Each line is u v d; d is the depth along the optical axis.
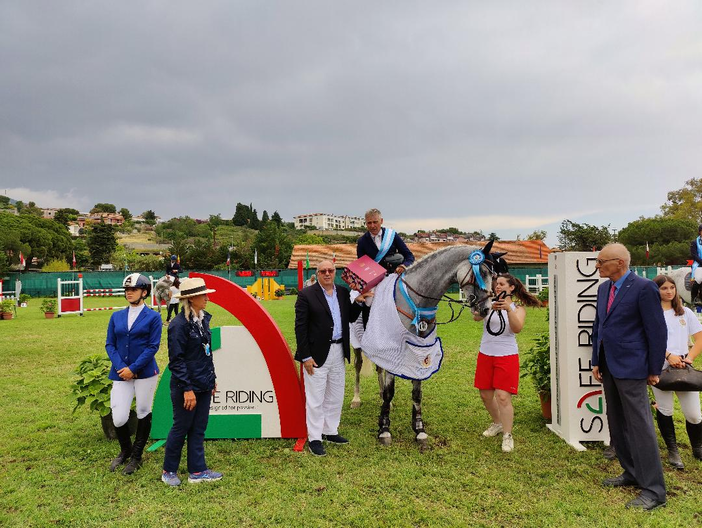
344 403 5.74
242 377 4.48
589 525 2.90
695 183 47.12
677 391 3.69
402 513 3.05
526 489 3.38
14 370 7.43
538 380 4.94
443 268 4.05
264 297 24.66
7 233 37.88
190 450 3.53
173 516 3.04
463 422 4.88
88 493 3.36
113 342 3.72
